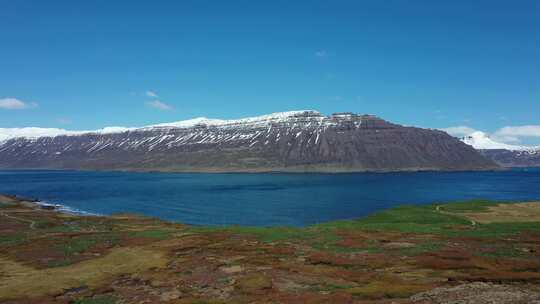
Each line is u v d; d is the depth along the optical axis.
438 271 43.53
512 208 108.12
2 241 70.62
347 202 163.00
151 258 53.66
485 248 55.50
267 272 44.91
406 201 164.38
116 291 40.06
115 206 156.75
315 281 40.84
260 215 129.50
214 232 76.12
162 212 138.88
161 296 37.81
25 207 137.75
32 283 43.09
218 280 42.47
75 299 37.62
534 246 56.47
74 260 54.12
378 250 55.88
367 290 35.59
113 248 61.69
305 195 195.50
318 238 66.62
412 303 30.17
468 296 30.00
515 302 27.81
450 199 171.00
